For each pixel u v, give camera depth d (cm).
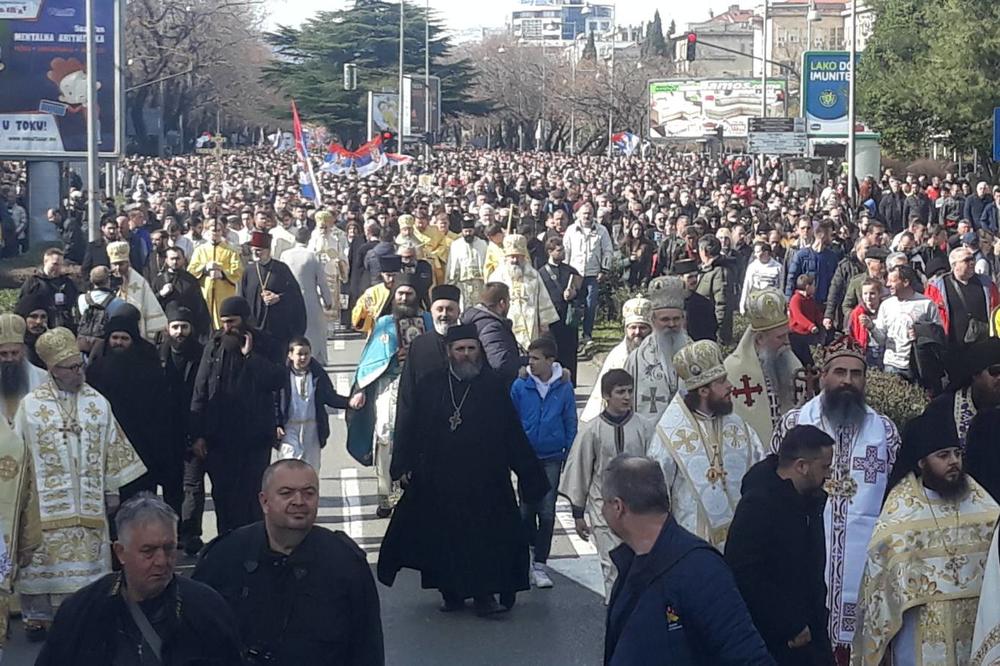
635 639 544
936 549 665
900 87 4447
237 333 1080
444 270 2159
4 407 948
